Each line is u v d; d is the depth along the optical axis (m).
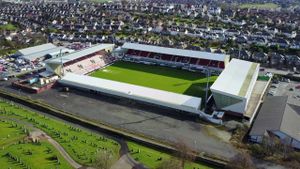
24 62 169.75
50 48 191.00
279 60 174.38
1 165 78.19
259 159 85.81
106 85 132.50
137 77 154.12
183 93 133.88
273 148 88.06
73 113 113.06
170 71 163.50
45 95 129.75
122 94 125.56
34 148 86.56
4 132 94.62
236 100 110.06
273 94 133.62
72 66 157.62
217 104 115.69
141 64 174.75
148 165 81.44
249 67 139.25
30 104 120.94
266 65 172.88
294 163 82.50
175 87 141.00
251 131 97.19
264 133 94.19
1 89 135.62
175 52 173.88
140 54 181.12
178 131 101.38
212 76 155.75
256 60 179.75
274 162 84.38
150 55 178.88
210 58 165.00
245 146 92.31
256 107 116.38
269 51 193.50
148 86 142.00
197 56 167.88
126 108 118.06
